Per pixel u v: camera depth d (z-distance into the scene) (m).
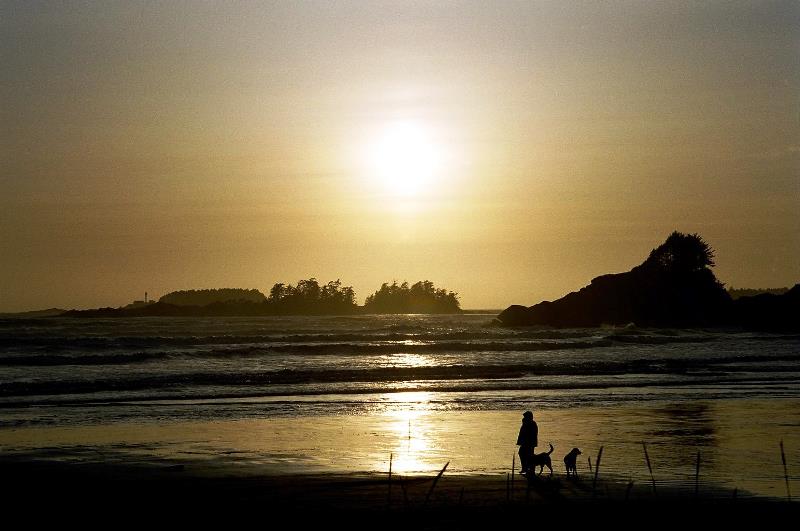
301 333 123.31
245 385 50.19
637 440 31.75
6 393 44.94
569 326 160.25
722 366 66.00
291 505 21.31
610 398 44.62
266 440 31.41
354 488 23.16
